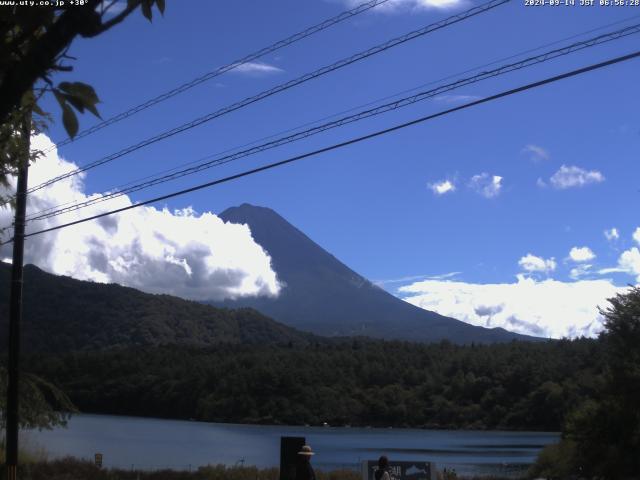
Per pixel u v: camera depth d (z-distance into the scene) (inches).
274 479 1321.4
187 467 2166.6
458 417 5851.4
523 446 4104.3
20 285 858.8
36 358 6235.2
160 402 6063.0
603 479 1421.0
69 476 1104.2
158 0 144.4
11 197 523.5
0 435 1097.4
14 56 148.2
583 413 1470.2
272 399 5979.3
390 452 3540.8
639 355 1393.9
